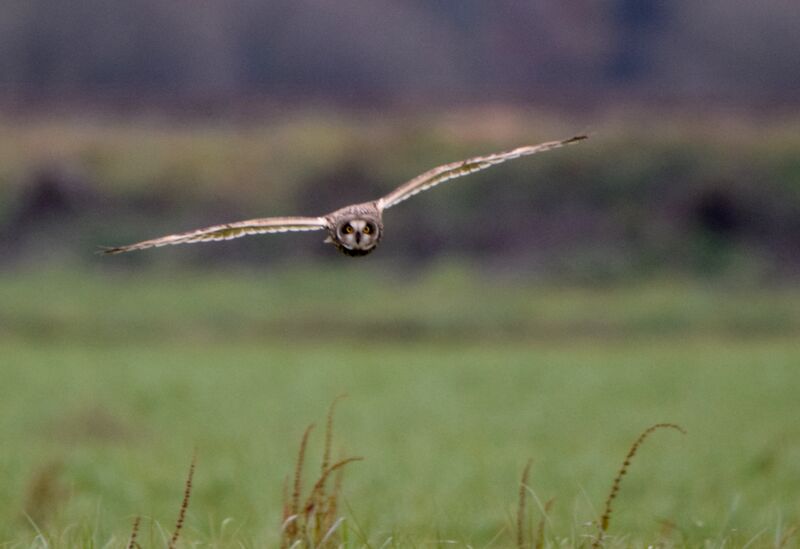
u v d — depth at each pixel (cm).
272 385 3284
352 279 5447
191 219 6175
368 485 1620
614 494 852
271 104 7356
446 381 3381
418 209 6116
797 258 5778
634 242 5844
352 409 2856
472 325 4806
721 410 2817
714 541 1020
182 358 3897
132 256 5691
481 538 1155
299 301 5144
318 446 2156
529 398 3053
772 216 6075
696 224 6016
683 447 2158
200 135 6875
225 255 5747
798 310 5019
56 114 7138
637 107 7150
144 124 7025
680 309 4978
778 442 2159
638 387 3234
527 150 611
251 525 1259
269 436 2352
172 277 5503
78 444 2225
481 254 5772
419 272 5628
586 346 4391
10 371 3459
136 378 3359
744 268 5650
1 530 1199
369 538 981
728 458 1973
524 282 5481
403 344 4506
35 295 5066
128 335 4600
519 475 1752
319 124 6981
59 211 6081
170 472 1744
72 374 3419
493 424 2595
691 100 7306
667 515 1332
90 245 5822
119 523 1304
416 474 1750
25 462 1803
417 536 1070
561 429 2511
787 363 3703
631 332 4756
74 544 976
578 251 5753
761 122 6912
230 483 1633
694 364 3706
